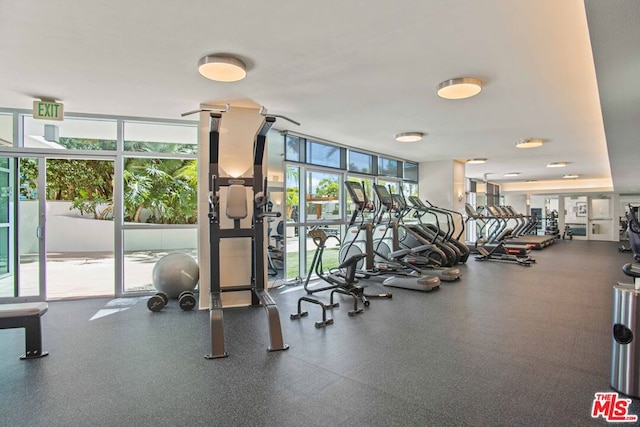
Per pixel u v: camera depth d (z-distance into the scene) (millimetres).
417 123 5637
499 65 3373
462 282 6152
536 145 6906
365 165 8281
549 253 10672
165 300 4488
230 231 3951
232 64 3195
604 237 15539
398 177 9438
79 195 5367
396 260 6531
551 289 5605
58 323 3961
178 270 5008
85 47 2984
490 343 3287
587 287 5762
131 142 5262
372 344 3273
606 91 3250
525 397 2330
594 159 9203
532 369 2744
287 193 6387
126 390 2455
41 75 3598
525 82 3811
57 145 5023
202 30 2717
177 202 5559
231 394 2393
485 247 10164
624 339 2350
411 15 2506
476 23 2609
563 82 3807
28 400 2332
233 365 2846
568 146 7402
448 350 3123
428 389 2439
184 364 2871
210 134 3744
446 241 7785
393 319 4039
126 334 3598
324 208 7195
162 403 2287
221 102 4492
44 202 4949
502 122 5520
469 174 12766
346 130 6156
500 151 8188
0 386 2521
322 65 3385
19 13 2451
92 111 4863
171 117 5156
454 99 4340
